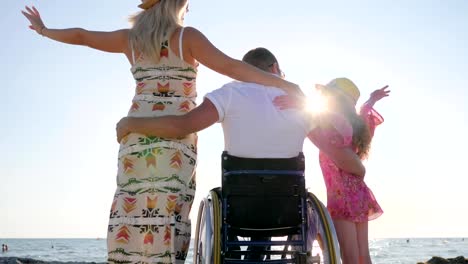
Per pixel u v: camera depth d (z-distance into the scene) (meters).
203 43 3.79
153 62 3.83
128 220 3.64
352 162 4.49
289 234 3.94
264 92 3.91
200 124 3.75
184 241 3.81
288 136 3.88
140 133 3.70
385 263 56.12
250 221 3.81
